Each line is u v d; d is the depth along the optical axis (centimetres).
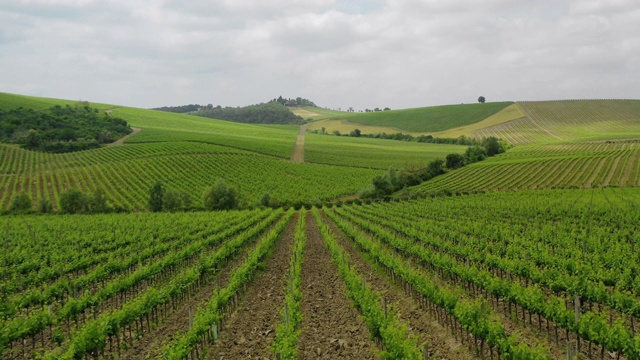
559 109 18912
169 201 7875
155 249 3431
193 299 2342
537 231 3544
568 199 6016
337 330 1712
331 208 8344
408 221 4756
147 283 2720
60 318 1791
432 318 1872
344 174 11094
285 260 3331
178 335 1543
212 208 7800
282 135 18275
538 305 1581
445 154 13862
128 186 9456
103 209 7625
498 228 3862
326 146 15275
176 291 2091
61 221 5662
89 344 1433
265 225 5062
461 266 2255
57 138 13162
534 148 13075
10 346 1750
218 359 1491
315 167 11769
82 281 2452
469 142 16262
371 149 14862
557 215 4809
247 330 1762
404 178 9850
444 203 6581
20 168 10325
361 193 9281
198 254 3559
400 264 2339
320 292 2303
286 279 2647
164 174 10394
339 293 2262
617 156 10138
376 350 1345
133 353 1611
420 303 2030
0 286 2470
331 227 5425
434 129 19512
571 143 13200
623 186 7688
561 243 3059
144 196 8838
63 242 4012
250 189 9688
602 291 1764
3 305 1850
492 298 2122
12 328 1562
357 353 1483
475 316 1459
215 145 13225
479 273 2017
